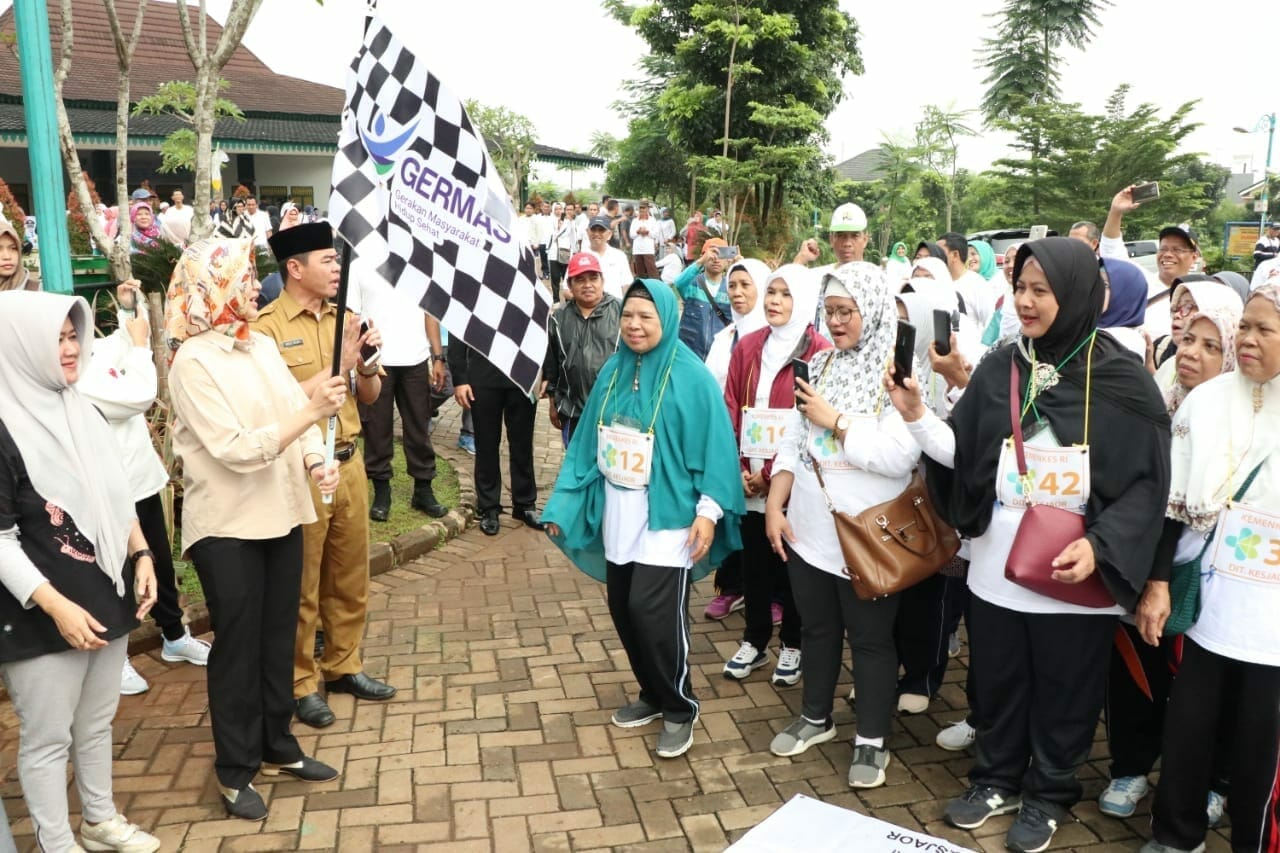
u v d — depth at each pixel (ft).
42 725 9.00
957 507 10.55
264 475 10.35
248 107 70.38
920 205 95.09
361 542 12.91
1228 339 9.95
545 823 10.71
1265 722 9.08
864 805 11.09
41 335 8.53
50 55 12.47
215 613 10.28
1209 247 90.58
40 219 12.71
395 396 20.03
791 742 12.17
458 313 11.21
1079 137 93.50
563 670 14.42
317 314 12.77
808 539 11.64
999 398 10.05
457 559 18.98
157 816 10.70
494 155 89.66
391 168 10.74
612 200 76.64
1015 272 9.89
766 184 68.64
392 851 10.20
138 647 14.46
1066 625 9.81
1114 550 9.16
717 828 10.63
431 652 14.96
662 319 11.63
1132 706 10.75
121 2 75.56
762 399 14.29
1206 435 9.18
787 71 67.51
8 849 8.93
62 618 8.59
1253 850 9.48
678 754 12.11
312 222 12.22
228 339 10.19
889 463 10.81
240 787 10.64
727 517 12.04
